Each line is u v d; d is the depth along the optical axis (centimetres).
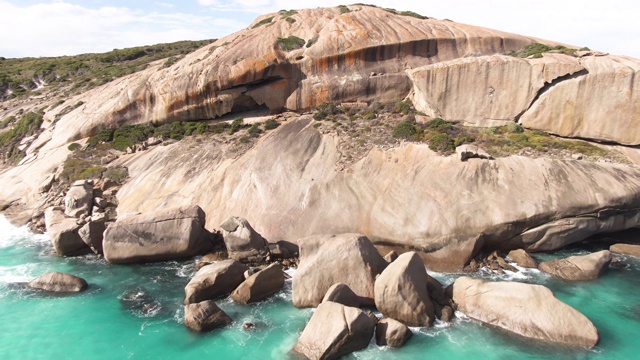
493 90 3350
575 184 2638
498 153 2931
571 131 3138
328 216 2833
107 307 2273
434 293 2181
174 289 2458
